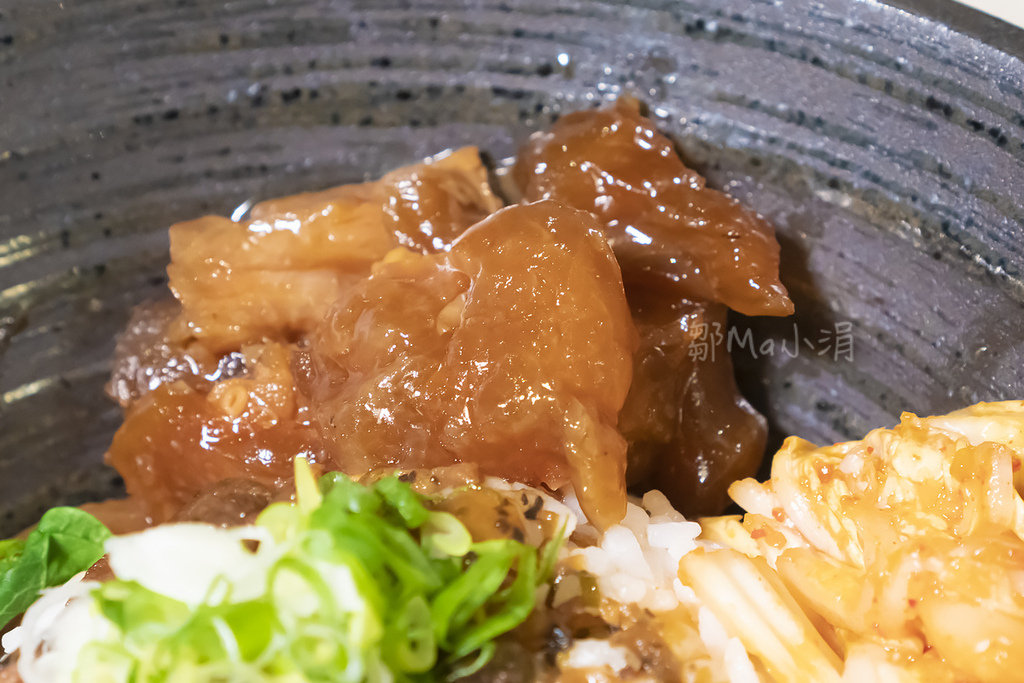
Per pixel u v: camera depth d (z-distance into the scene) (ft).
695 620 0.59
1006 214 0.63
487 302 0.60
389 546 0.53
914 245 0.66
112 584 0.53
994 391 0.65
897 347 0.68
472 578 0.53
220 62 0.69
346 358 0.64
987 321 0.64
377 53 0.70
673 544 0.62
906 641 0.55
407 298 0.64
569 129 0.70
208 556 0.53
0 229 0.68
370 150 0.73
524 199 0.71
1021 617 0.53
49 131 0.68
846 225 0.68
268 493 0.61
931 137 0.64
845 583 0.58
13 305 0.69
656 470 0.68
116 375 0.71
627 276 0.68
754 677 0.57
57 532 0.63
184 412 0.68
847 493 0.60
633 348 0.62
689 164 0.70
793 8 0.66
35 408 0.71
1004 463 0.56
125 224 0.71
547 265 0.60
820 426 0.71
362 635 0.51
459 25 0.70
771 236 0.68
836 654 0.58
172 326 0.70
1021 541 0.55
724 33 0.68
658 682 0.57
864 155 0.66
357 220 0.69
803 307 0.70
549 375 0.59
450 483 0.59
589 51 0.70
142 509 0.69
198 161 0.71
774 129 0.68
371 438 0.62
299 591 0.51
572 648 0.57
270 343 0.69
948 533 0.56
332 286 0.69
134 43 0.68
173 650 0.51
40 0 0.66
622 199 0.68
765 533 0.61
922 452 0.58
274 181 0.72
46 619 0.58
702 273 0.66
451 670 0.54
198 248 0.69
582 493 0.59
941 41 0.63
